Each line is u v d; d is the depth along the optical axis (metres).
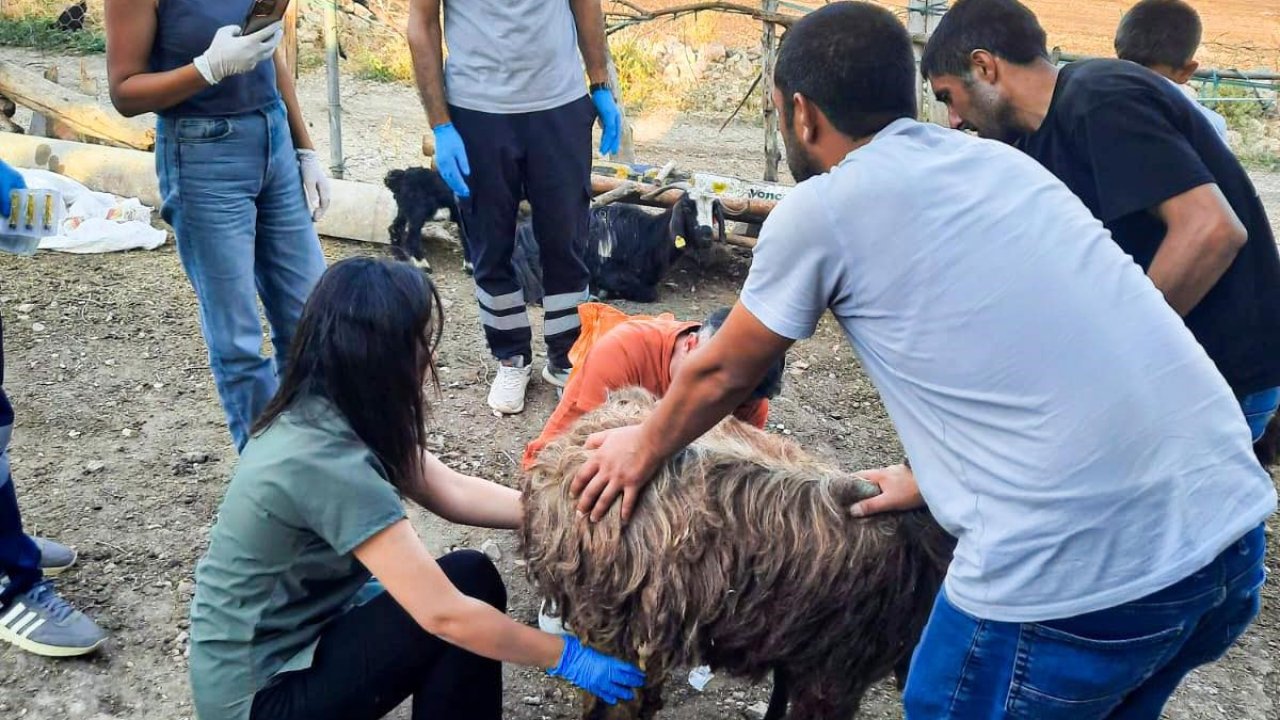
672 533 2.31
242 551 2.34
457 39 4.33
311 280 3.96
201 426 4.47
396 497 2.33
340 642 2.45
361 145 9.88
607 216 6.41
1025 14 2.80
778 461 2.50
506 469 4.33
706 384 2.10
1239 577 1.98
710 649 2.46
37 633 3.14
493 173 4.41
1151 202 2.57
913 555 2.36
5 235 3.02
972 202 1.90
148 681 3.14
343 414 2.32
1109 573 1.88
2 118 7.70
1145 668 2.01
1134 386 1.87
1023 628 1.94
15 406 4.48
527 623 3.46
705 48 13.52
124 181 6.79
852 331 2.01
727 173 9.82
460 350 5.37
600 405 2.86
